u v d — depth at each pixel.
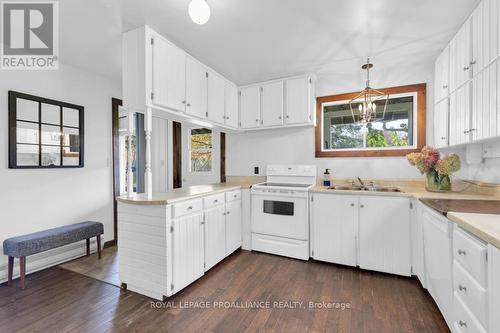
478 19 1.71
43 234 2.40
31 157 2.50
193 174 4.19
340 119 3.28
